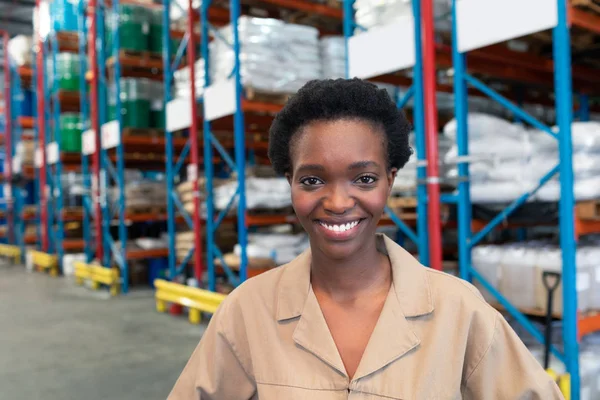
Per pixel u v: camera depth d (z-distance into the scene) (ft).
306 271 3.47
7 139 38.73
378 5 12.75
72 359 14.60
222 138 23.79
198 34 20.88
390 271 3.53
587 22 9.52
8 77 38.58
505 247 11.21
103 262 26.55
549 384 3.24
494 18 10.09
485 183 11.18
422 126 11.73
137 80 23.39
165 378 12.90
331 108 3.12
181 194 21.65
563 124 9.14
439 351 3.13
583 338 10.98
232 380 3.62
